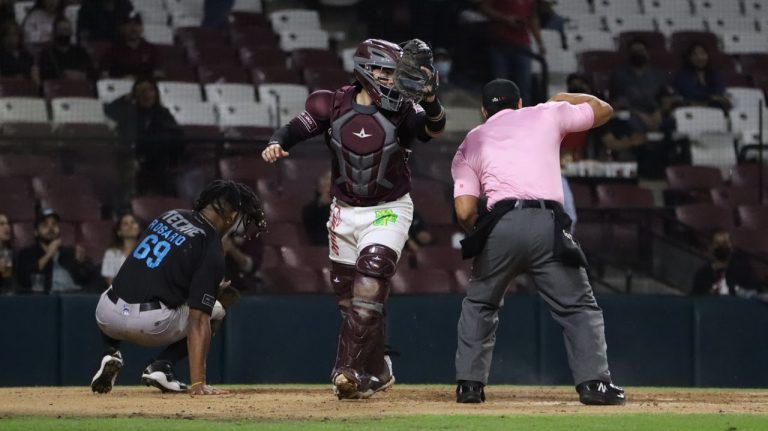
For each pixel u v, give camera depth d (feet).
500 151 69.31
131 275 76.07
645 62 166.91
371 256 66.39
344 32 189.06
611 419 57.21
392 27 171.53
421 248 131.85
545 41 181.27
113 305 75.97
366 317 66.03
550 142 69.51
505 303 116.16
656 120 160.15
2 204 126.93
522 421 56.08
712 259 128.16
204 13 183.42
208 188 76.79
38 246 118.11
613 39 190.70
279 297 115.03
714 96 169.89
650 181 152.35
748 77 182.80
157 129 138.00
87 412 61.77
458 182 70.44
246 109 159.43
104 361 77.25
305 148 137.80
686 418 58.13
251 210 76.95
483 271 69.05
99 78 157.69
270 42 181.88
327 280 127.03
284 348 114.21
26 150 132.36
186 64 170.50
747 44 196.13
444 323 115.85
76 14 159.63
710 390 98.78
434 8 169.37
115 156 130.93
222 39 178.29
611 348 117.60
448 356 115.44
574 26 195.72
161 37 174.19
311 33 184.14
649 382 117.70
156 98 138.72
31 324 110.22
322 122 67.97
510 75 165.48
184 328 77.00
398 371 114.62
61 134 141.18
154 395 76.64
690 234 133.90
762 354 119.14
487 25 167.02
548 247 67.82
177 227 76.33
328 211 131.44
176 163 130.52
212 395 75.56
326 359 115.14
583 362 68.23
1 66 153.79
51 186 130.11
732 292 127.34
